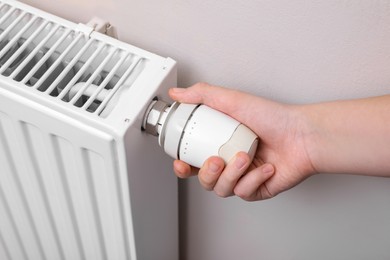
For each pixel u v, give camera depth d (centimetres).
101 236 60
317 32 44
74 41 49
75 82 48
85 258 67
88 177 50
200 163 45
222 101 48
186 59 54
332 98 50
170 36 52
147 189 54
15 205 64
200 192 69
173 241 73
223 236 76
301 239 68
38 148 51
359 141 46
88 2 54
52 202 59
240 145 44
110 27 54
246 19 46
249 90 53
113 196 51
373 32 42
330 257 69
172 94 48
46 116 45
